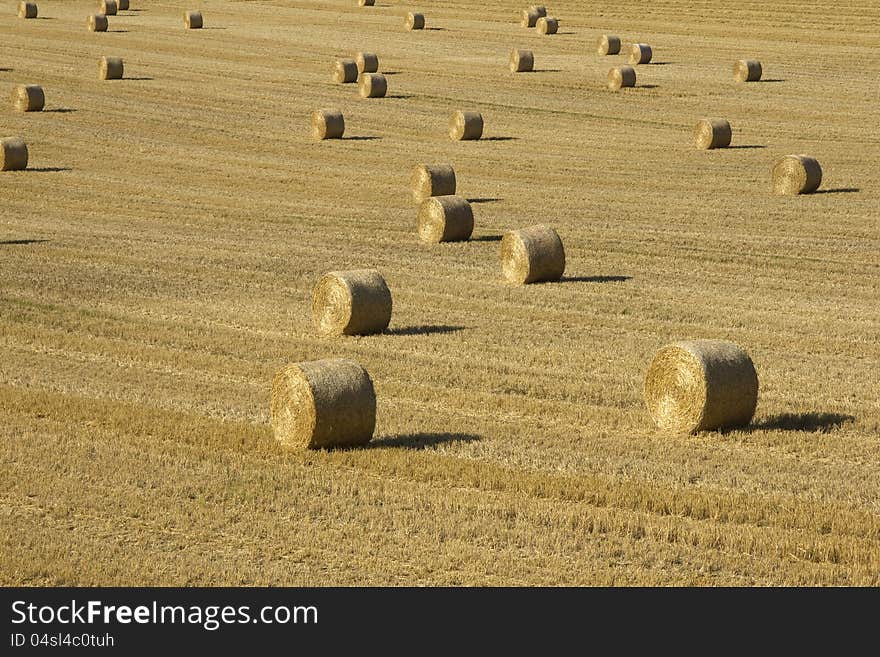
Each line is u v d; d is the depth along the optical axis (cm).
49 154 12250
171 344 6319
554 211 10106
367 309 6475
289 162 12175
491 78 16862
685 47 19075
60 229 9312
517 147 12938
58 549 3722
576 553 3759
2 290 7400
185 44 19438
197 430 4884
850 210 10094
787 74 16938
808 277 8000
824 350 6325
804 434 4944
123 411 5109
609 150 12800
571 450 4738
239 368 5872
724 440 4903
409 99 15525
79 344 6266
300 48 19250
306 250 8694
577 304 7231
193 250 8644
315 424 4666
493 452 4684
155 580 3547
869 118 14300
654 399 5097
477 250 8738
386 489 4272
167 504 4100
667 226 9544
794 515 4019
